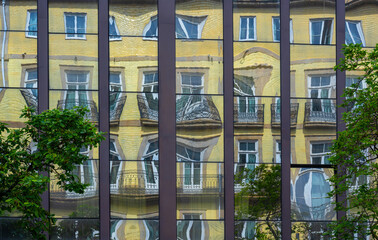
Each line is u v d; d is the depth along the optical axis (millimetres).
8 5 17844
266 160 18141
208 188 17891
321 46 18656
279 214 17984
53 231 17266
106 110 17734
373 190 14352
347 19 18812
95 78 17922
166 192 17688
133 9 18188
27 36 17812
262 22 18547
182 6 18375
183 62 18188
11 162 12531
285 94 18344
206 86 18188
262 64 18438
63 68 17859
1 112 17547
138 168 17750
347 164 15500
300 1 18703
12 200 11570
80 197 17438
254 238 17859
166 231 17578
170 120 17891
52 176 17344
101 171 17531
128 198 17641
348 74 18688
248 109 18281
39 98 17594
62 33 17938
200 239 17734
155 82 18062
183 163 17891
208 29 18375
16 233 17031
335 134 18406
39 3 17812
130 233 17547
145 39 18156
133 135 17844
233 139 18078
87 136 12688
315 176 18219
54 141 12305
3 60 17703
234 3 18562
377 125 14141
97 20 18062
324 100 18516
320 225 18016
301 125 18391
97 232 17391
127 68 18031
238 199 17953
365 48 18750
